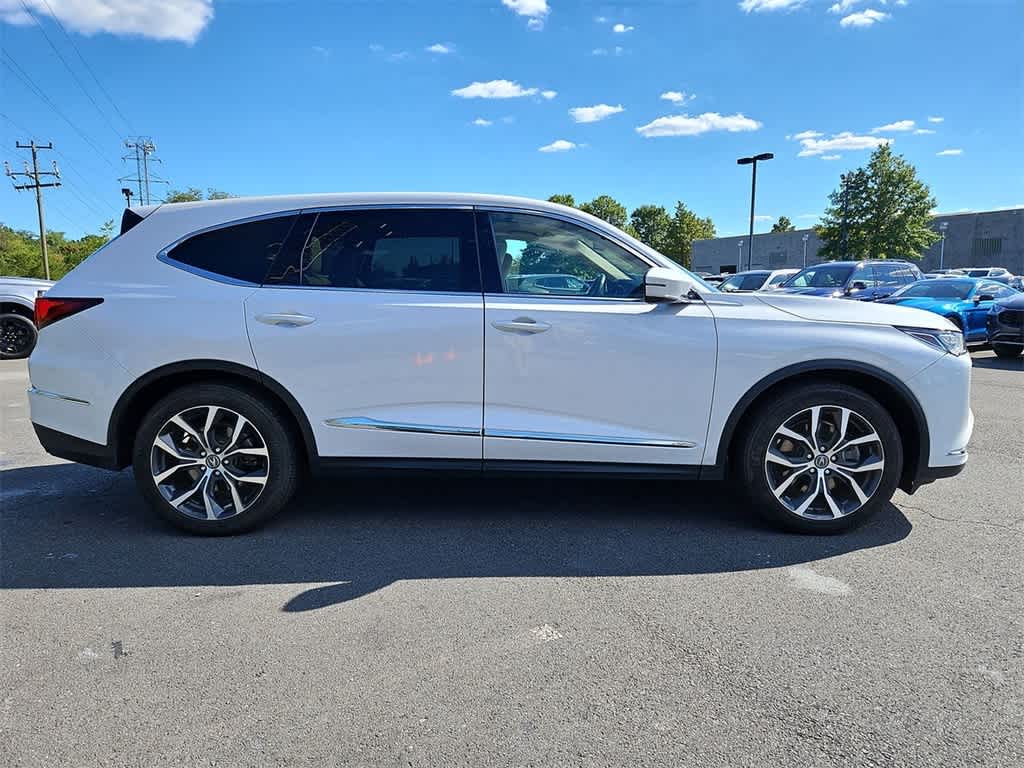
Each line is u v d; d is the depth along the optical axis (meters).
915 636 2.71
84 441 3.73
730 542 3.68
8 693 2.36
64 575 3.29
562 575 3.29
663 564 3.40
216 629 2.79
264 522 3.82
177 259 3.75
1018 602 2.99
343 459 3.70
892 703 2.29
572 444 3.65
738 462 3.77
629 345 3.60
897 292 14.17
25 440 6.13
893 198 47.59
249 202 3.83
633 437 3.67
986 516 4.04
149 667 2.51
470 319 3.59
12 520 4.05
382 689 2.38
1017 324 11.59
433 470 3.70
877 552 3.53
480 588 3.15
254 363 3.61
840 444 3.68
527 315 3.59
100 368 3.65
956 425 3.72
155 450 3.70
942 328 3.74
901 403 3.69
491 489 4.62
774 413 3.65
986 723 2.19
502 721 2.21
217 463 3.73
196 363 3.61
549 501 4.37
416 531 3.86
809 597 3.04
